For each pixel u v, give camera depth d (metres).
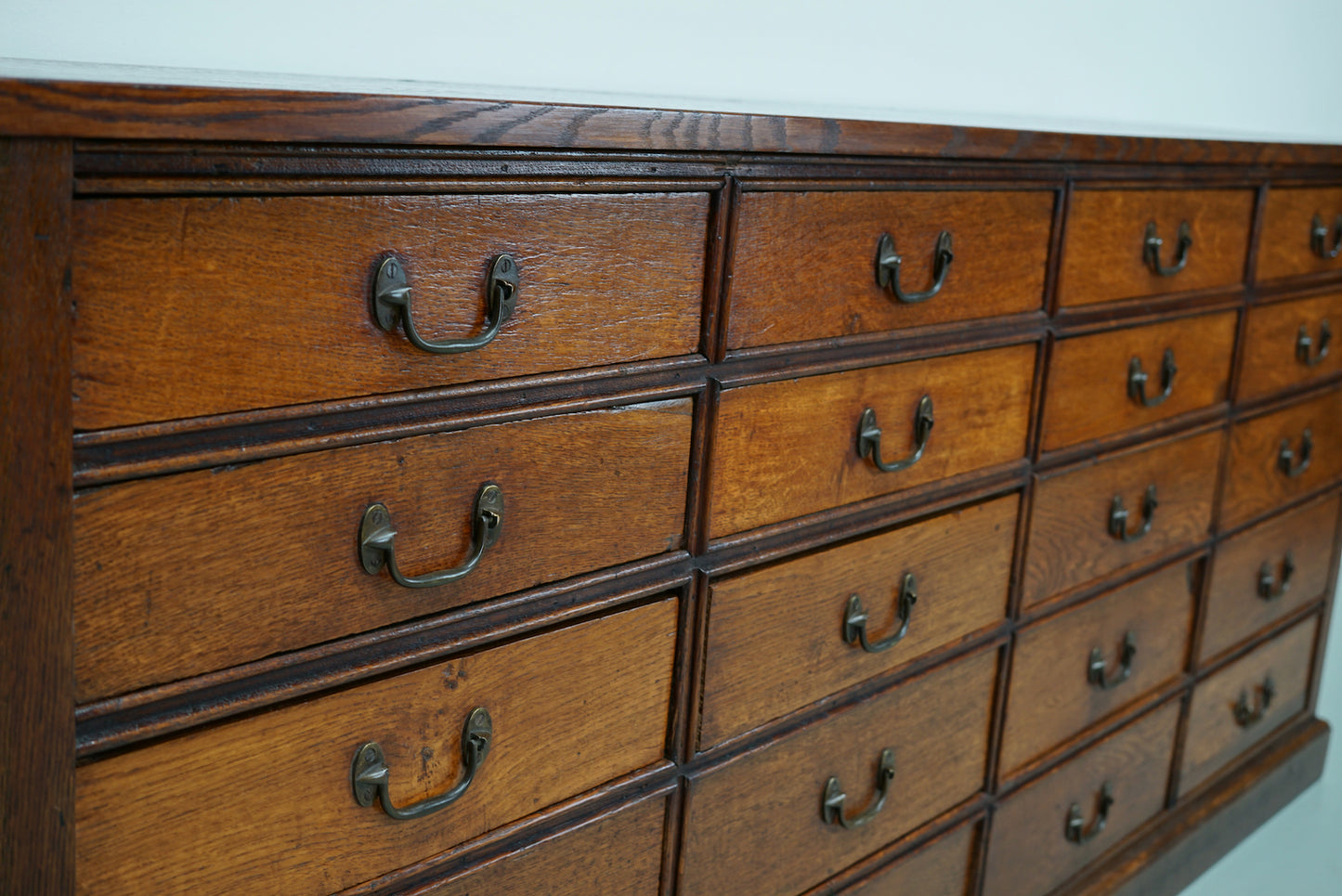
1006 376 1.16
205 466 0.62
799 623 1.00
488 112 0.67
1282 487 1.74
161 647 0.62
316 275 0.64
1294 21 2.45
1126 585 1.44
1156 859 1.58
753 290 0.88
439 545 0.74
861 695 1.08
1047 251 1.16
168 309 0.59
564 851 0.86
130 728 0.61
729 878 1.00
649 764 0.91
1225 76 2.30
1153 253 1.29
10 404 0.54
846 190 0.93
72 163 0.53
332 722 0.71
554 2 1.30
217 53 1.07
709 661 0.93
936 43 1.73
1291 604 1.88
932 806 1.22
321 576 0.68
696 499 0.89
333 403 0.66
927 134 0.95
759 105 1.17
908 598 1.10
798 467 0.97
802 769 1.04
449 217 0.69
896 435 1.05
